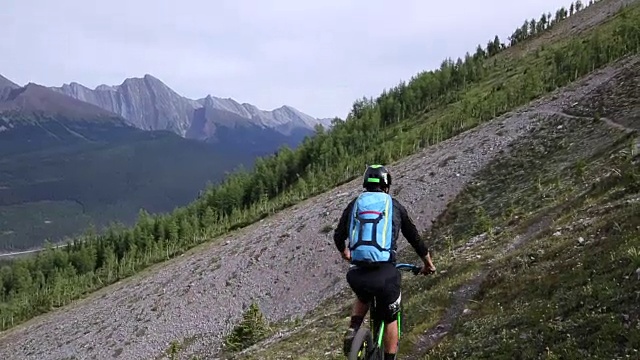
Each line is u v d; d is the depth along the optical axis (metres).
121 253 158.12
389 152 123.44
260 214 133.00
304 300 60.56
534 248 17.67
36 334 97.31
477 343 11.74
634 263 10.20
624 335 8.36
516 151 61.31
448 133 117.00
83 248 164.25
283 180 164.50
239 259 79.38
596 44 109.06
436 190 64.56
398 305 6.50
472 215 52.22
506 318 12.17
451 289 19.08
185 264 97.69
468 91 169.38
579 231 17.28
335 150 159.88
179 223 153.25
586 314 9.60
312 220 80.12
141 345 70.38
